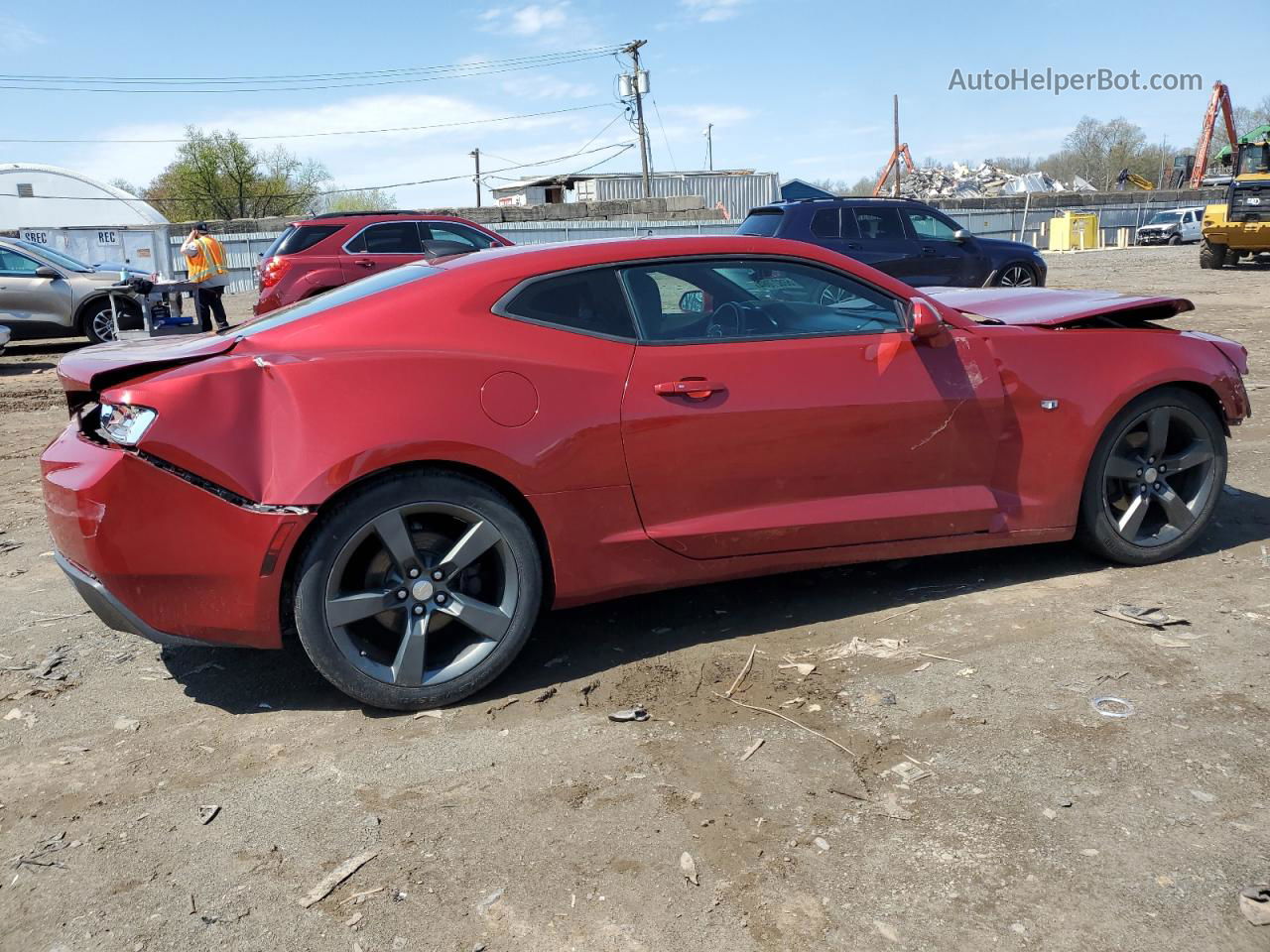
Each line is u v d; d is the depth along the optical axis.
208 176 59.84
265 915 2.27
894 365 3.64
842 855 2.37
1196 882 2.21
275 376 3.01
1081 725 2.88
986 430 3.77
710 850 2.42
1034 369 3.82
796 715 3.05
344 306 3.28
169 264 30.38
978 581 4.07
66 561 3.14
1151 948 2.03
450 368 3.11
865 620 3.74
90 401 3.29
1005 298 4.54
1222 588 3.86
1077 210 43.88
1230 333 11.25
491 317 3.26
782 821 2.52
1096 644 3.40
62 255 14.50
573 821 2.56
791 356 3.53
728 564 3.53
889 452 3.64
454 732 3.07
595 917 2.21
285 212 63.00
